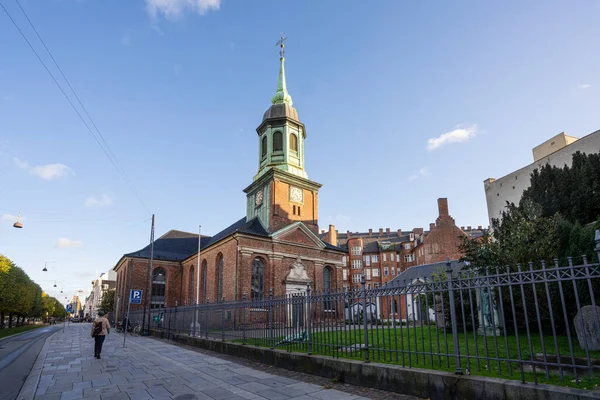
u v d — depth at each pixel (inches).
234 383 357.1
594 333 330.3
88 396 317.4
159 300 1715.1
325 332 402.3
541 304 507.8
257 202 1429.6
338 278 1440.7
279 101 1503.4
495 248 604.7
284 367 426.9
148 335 1074.7
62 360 537.6
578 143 1077.1
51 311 4296.3
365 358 340.2
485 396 240.4
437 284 297.7
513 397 226.2
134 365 480.4
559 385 220.4
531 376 256.1
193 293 1565.0
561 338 482.9
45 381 381.7
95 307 4480.8
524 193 1059.9
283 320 470.0
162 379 383.2
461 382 254.4
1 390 365.1
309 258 1349.7
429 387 272.8
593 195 872.9
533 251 551.2
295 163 1435.8
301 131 1492.4
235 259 1166.3
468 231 3595.0
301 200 1422.2
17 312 2170.3
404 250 3132.4
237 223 1684.3
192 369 441.1
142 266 1706.4
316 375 377.7
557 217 617.6
